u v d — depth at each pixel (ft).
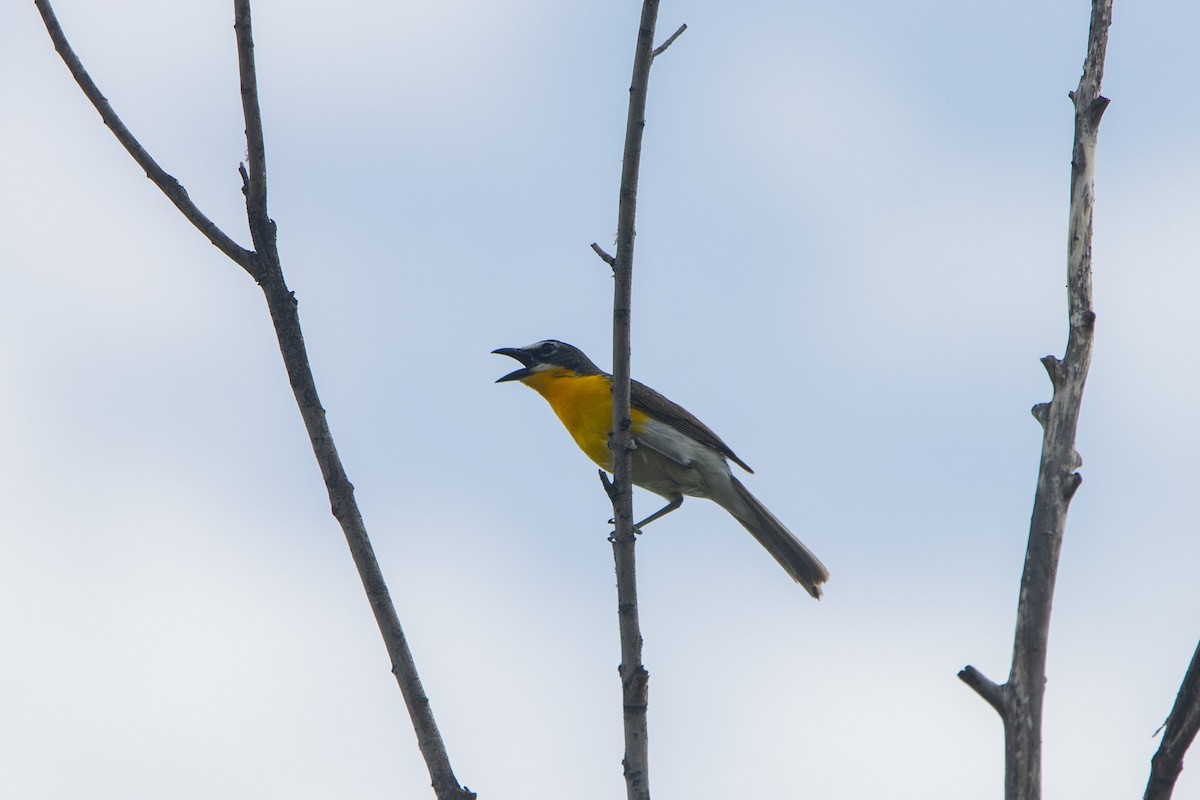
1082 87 30.40
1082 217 29.45
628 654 35.76
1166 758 25.31
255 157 34.01
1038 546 26.71
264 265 34.09
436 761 31.32
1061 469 27.32
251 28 33.94
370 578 32.45
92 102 35.37
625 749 34.24
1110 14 30.55
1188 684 25.29
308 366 33.76
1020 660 25.93
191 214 34.42
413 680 31.91
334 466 33.09
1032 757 25.07
